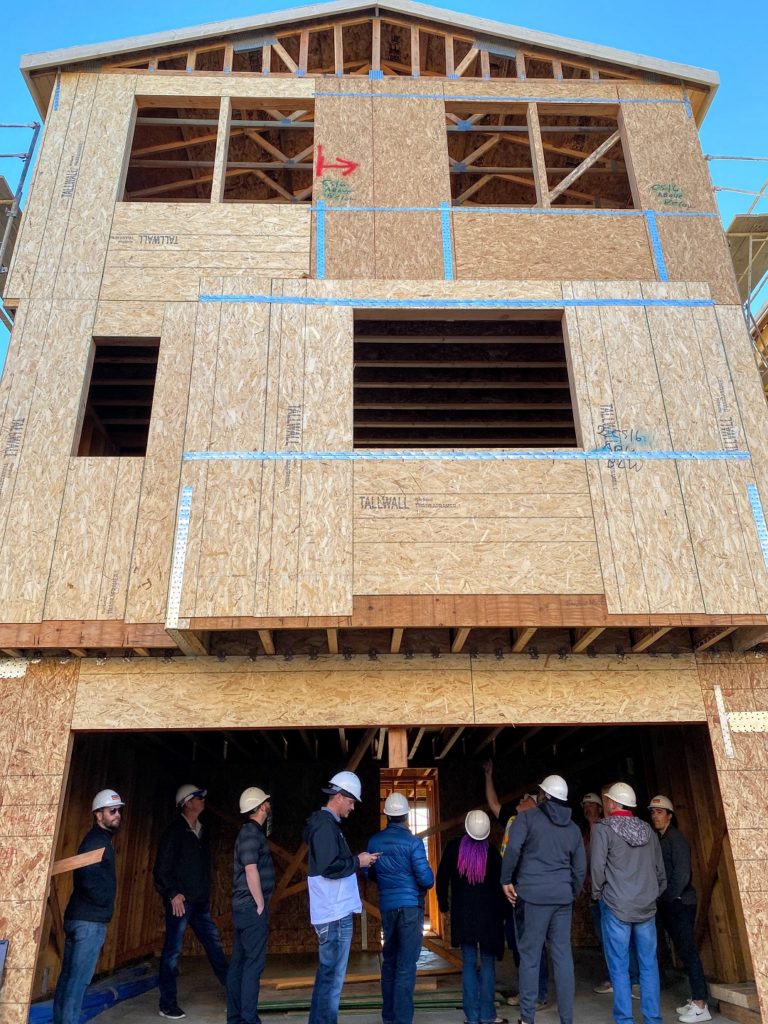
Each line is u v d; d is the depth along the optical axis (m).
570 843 5.75
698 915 7.91
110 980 7.75
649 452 6.94
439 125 8.95
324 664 6.76
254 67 9.95
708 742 7.89
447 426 10.15
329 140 8.79
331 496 6.62
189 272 8.01
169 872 6.63
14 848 6.01
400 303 7.51
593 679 6.84
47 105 9.42
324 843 5.42
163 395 7.14
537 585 6.39
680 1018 6.21
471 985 5.85
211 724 6.49
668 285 7.71
